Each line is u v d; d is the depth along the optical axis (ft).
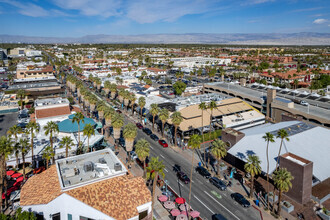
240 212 174.81
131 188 149.59
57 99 374.43
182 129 300.81
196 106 351.46
